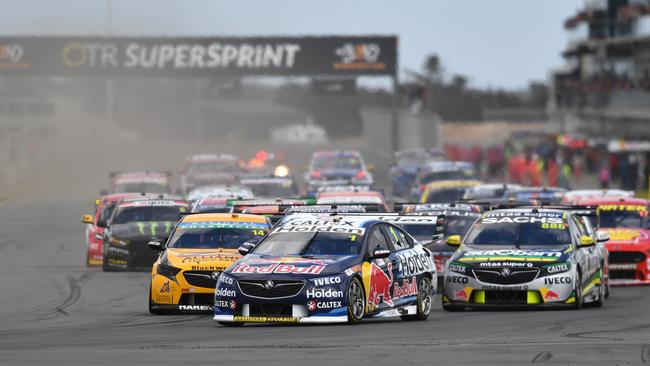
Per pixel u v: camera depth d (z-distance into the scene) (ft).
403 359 140.26
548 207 240.53
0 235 438.81
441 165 498.69
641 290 262.88
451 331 173.68
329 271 175.32
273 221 241.35
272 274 174.91
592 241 219.61
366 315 180.24
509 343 157.58
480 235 223.92
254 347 152.46
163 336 169.68
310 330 171.53
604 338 164.66
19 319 207.82
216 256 207.62
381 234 190.08
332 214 194.29
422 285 196.85
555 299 209.67
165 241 221.66
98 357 143.23
